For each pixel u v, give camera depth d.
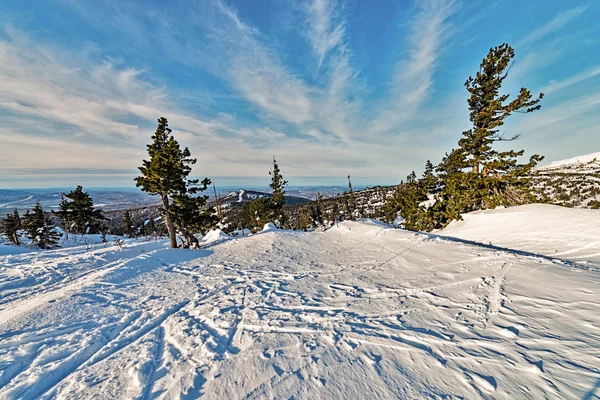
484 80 17.44
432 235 10.66
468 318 3.71
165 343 3.72
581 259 6.63
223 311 4.74
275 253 10.40
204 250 11.81
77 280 7.71
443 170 21.25
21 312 4.86
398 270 6.64
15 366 3.22
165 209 18.12
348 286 5.73
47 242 25.64
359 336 3.50
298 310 4.57
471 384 2.48
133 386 2.80
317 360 3.03
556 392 2.28
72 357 3.40
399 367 2.81
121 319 4.57
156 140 18.06
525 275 5.05
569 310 3.57
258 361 3.09
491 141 17.19
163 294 5.86
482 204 17.66
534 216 11.67
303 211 50.75
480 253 7.08
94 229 36.56
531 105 15.20
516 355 2.79
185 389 2.70
